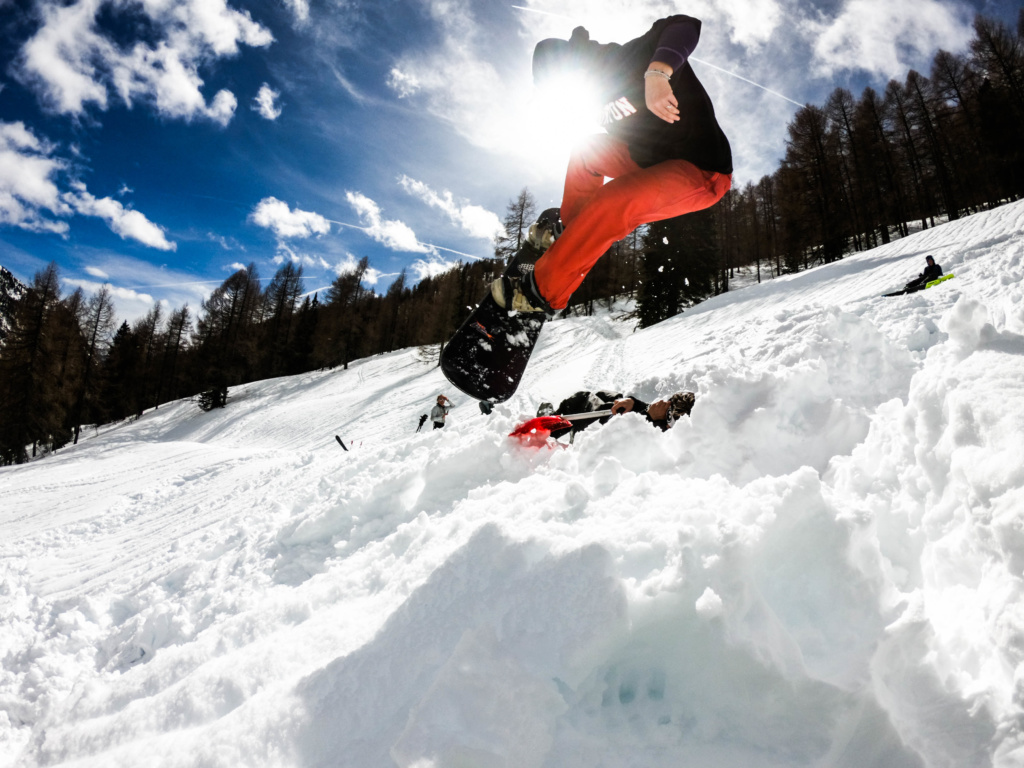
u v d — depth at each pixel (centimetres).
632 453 270
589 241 188
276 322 6203
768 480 142
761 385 261
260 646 165
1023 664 83
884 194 3947
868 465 183
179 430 3975
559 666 114
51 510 1344
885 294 1067
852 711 99
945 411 134
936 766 86
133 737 140
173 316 5738
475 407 1877
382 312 6059
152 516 968
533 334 231
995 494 100
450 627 137
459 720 104
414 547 228
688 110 184
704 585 115
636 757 101
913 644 101
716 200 196
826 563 119
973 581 111
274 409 3641
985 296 623
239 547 388
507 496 239
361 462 488
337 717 123
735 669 108
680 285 2677
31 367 3609
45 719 168
